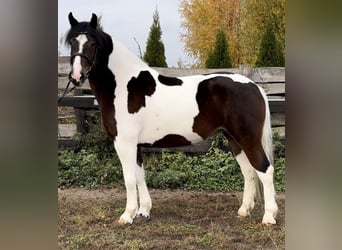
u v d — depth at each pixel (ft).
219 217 12.94
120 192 16.38
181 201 14.99
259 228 11.51
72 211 13.52
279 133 19.22
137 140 11.80
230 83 11.80
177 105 11.78
